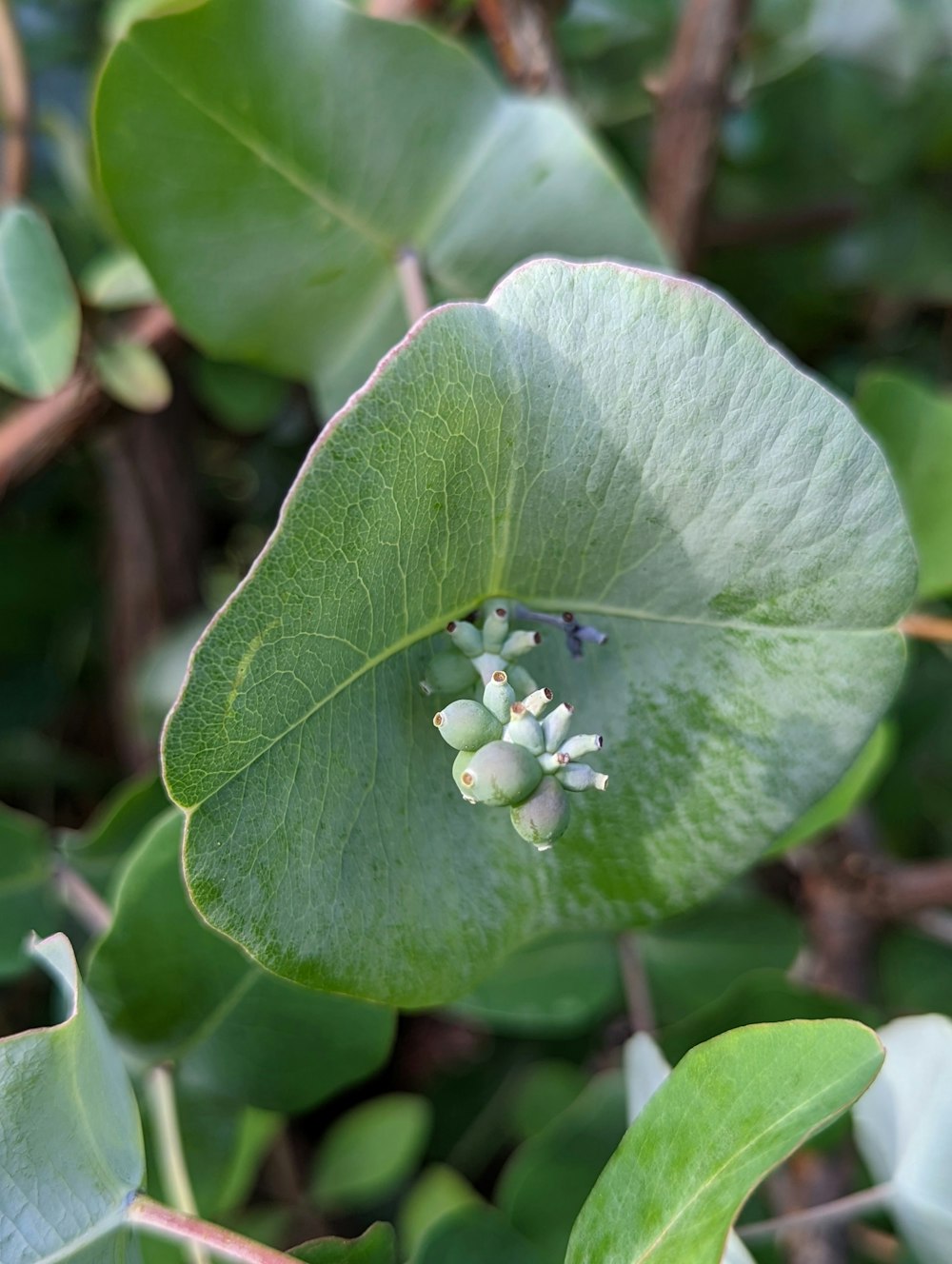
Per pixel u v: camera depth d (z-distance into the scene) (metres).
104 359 0.36
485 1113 0.58
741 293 0.56
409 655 0.28
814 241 0.54
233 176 0.32
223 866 0.26
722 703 0.29
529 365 0.26
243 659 0.25
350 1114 0.54
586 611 0.29
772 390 0.27
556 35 0.47
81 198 0.42
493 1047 0.60
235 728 0.25
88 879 0.35
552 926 0.29
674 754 0.29
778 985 0.35
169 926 0.31
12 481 0.38
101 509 0.56
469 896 0.29
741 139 0.53
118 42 0.31
